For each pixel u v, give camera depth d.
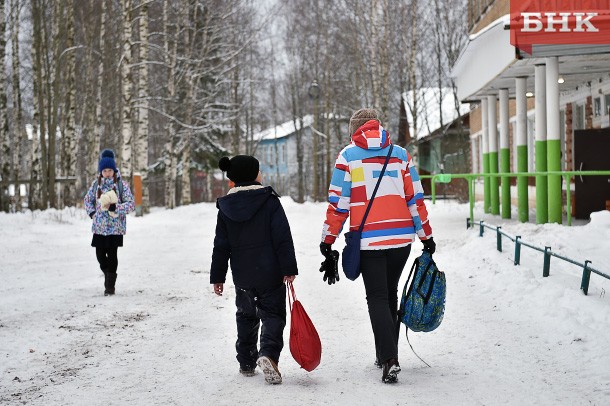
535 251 9.89
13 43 32.22
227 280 10.44
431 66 50.38
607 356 5.46
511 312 7.30
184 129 35.88
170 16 36.38
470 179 14.56
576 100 18.77
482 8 22.33
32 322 7.54
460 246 11.82
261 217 5.38
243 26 38.75
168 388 5.17
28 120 56.44
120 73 36.16
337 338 6.59
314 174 50.50
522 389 4.87
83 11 33.78
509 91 18.86
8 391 5.15
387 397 4.79
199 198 59.03
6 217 19.98
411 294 5.46
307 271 10.88
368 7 37.34
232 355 6.14
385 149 5.41
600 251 10.01
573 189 17.14
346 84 53.72
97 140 34.56
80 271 11.49
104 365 5.84
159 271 11.38
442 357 5.83
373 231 5.30
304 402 4.73
